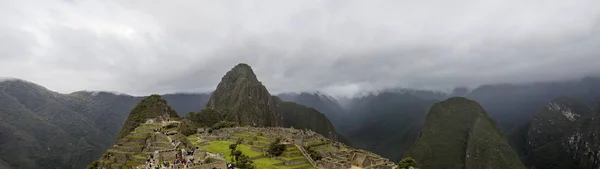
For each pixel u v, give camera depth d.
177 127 162.62
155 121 190.12
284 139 126.25
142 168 59.91
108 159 97.12
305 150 109.06
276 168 89.12
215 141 126.69
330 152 112.19
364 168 91.88
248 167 79.19
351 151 119.19
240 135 145.00
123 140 113.31
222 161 59.28
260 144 119.25
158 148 93.62
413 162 106.44
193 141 122.19
